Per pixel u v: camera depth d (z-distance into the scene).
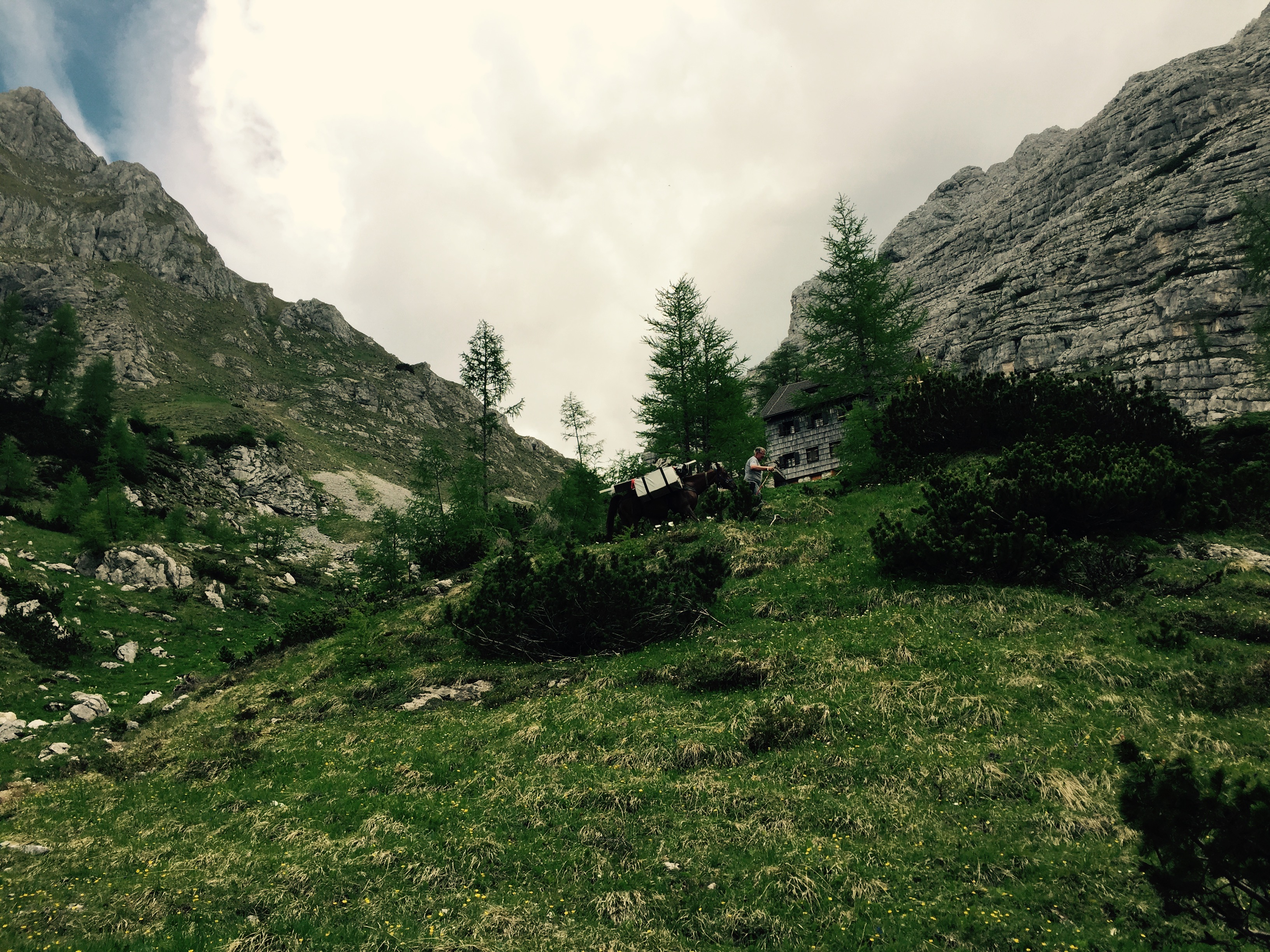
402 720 15.15
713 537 23.02
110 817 11.34
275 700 18.34
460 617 19.34
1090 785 8.35
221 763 13.59
